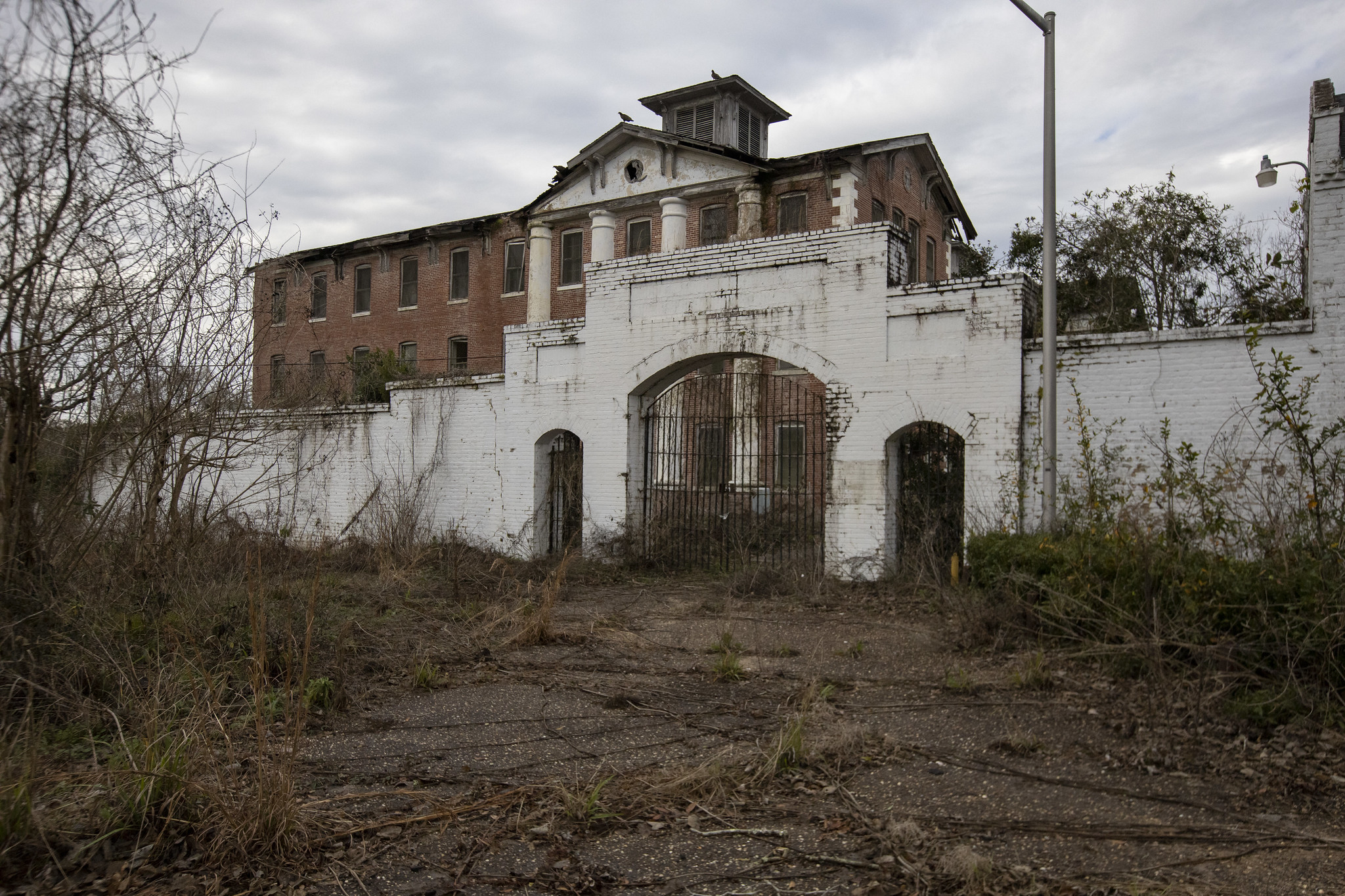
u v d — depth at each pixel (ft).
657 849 13.76
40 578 21.33
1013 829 14.23
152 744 14.35
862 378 42.52
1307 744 17.19
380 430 61.41
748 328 46.06
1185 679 19.83
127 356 24.99
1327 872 12.37
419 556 45.93
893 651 28.30
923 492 43.04
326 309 111.04
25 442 21.49
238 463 65.46
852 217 73.72
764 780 16.65
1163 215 64.59
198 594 25.57
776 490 55.67
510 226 96.22
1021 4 34.58
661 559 48.96
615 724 20.62
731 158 78.59
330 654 25.45
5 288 20.30
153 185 23.39
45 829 13.15
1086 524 31.50
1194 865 12.73
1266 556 22.39
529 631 29.99
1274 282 42.01
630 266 50.24
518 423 54.90
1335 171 32.86
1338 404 32.30
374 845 13.79
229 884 12.41
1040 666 23.59
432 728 20.24
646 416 51.29
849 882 12.59
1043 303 35.55
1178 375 35.32
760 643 30.14
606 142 84.12
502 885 12.55
